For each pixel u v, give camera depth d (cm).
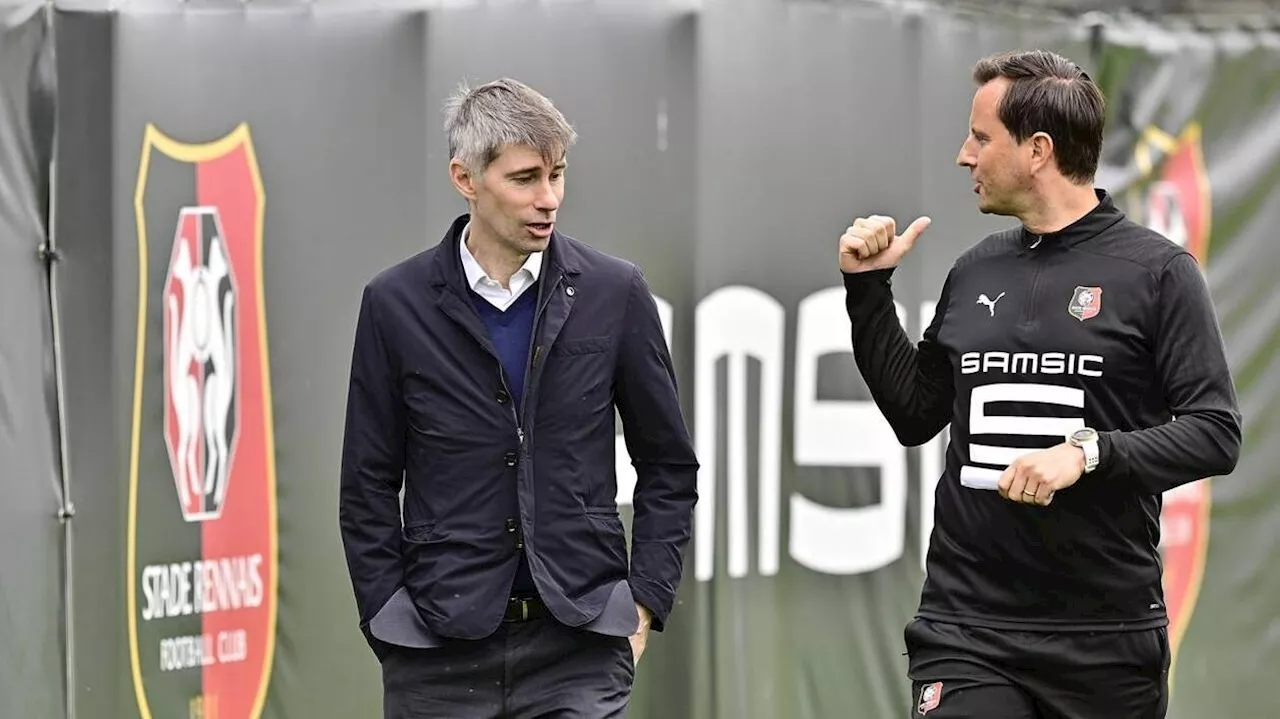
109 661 1664
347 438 1292
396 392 1277
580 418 1273
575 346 1272
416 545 1265
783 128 2042
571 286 1278
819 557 2089
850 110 2091
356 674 1836
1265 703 2436
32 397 1620
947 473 1338
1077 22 2278
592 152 1925
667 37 1959
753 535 2038
